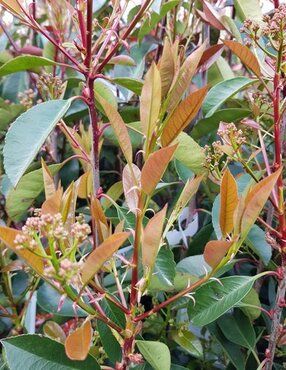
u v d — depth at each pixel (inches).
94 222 23.2
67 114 35.7
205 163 25.8
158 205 38.2
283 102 24.5
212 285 24.0
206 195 35.8
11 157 22.3
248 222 19.4
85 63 23.9
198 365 32.8
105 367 21.7
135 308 20.1
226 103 37.1
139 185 21.3
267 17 24.3
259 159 33.9
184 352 31.8
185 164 26.8
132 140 32.4
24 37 48.2
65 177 37.8
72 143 28.3
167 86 19.6
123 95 36.8
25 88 45.1
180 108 19.0
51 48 35.9
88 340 18.1
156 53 39.4
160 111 19.5
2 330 33.4
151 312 20.3
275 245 24.4
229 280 24.0
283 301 24.6
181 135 25.8
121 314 23.4
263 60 28.7
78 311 27.4
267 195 19.0
